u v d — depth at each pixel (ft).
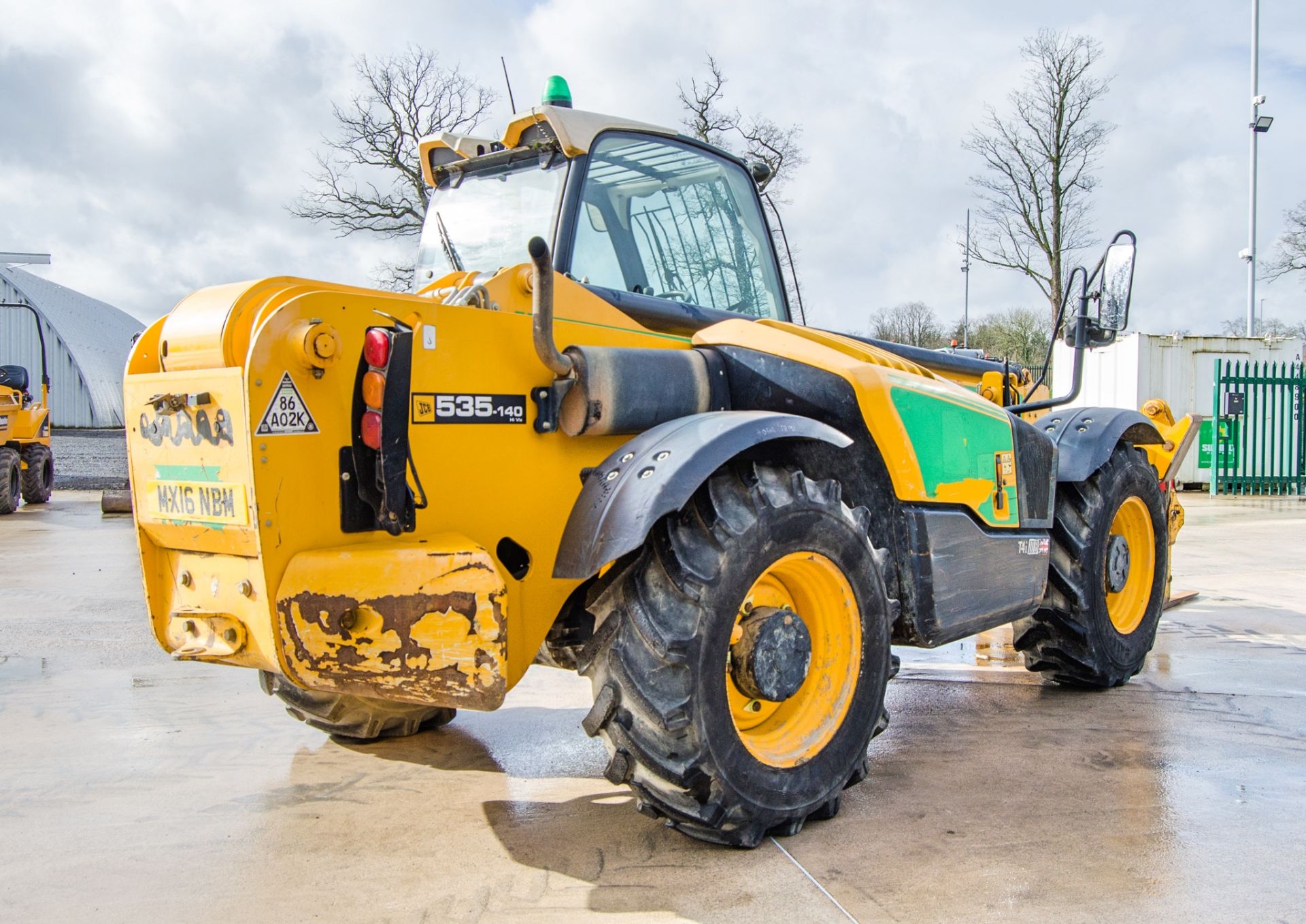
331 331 7.88
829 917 7.57
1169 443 17.87
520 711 13.32
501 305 9.24
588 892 8.03
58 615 20.43
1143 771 10.78
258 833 9.33
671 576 8.29
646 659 8.24
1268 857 8.58
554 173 10.78
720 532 8.46
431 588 7.91
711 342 10.89
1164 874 8.25
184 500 8.57
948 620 10.70
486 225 11.45
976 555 11.16
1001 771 10.84
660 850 8.84
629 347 10.21
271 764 11.32
